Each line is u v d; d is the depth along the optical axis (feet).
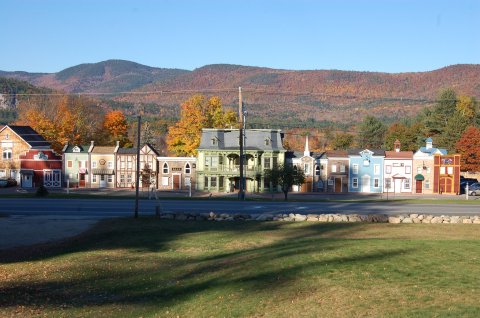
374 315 59.93
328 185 322.55
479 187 318.86
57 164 327.67
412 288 69.15
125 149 328.90
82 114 431.84
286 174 236.63
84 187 325.62
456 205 203.82
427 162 317.83
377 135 504.84
